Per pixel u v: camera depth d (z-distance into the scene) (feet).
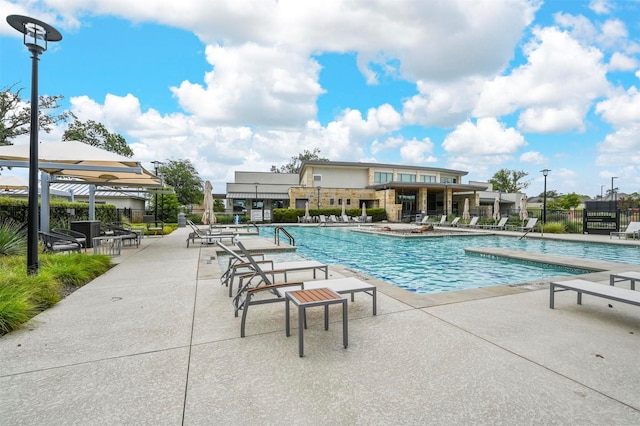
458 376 7.83
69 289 16.55
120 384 7.51
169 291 16.14
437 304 13.84
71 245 25.30
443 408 6.55
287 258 29.89
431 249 41.09
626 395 7.00
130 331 10.83
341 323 11.56
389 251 39.42
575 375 7.88
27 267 16.29
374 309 12.38
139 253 30.12
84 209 49.39
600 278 19.16
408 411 6.46
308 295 10.11
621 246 41.14
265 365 8.43
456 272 26.37
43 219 29.81
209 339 10.16
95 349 9.41
